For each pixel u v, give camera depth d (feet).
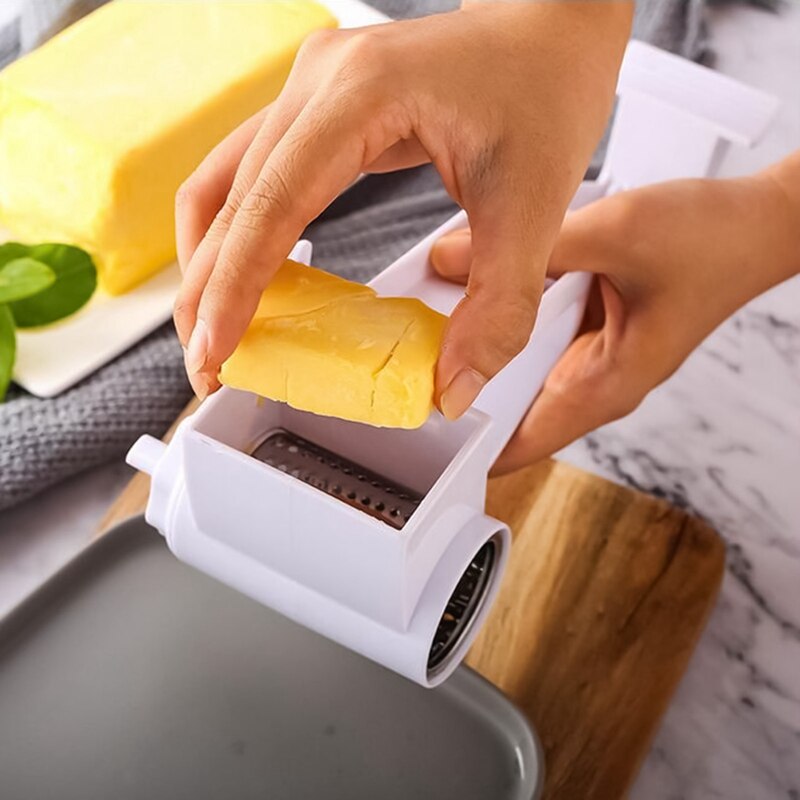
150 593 2.33
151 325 2.99
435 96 1.66
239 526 1.70
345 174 1.59
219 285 1.49
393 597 1.63
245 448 1.82
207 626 2.28
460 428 1.71
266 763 2.08
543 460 2.65
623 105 2.59
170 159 3.05
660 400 2.94
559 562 2.46
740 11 3.96
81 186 2.99
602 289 2.31
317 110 1.59
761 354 3.05
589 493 2.59
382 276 2.03
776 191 2.39
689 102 2.51
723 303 2.37
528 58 1.76
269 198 1.51
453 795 2.04
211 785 2.05
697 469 2.79
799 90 3.67
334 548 1.61
